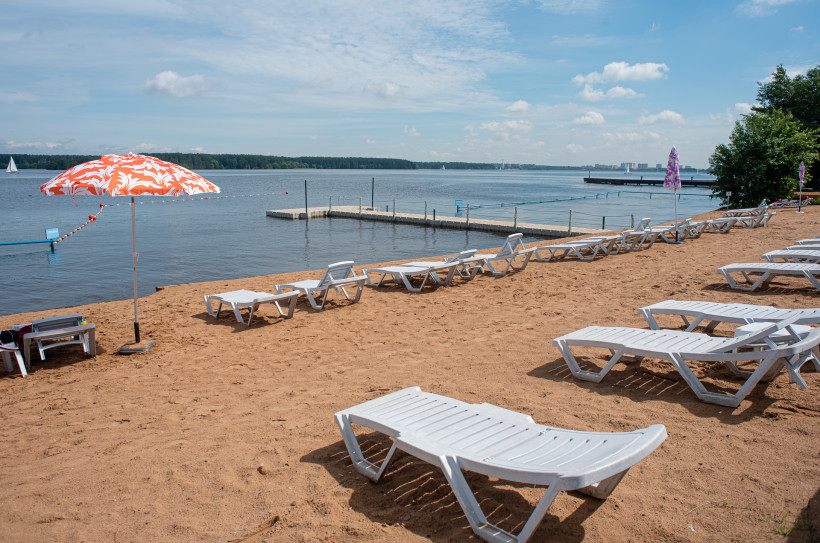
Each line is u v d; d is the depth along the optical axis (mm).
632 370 4379
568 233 20359
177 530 2453
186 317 7082
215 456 3203
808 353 3988
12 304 10680
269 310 7367
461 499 2359
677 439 3160
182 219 29156
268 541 2334
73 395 4461
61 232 23125
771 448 2973
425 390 4109
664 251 11281
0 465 3250
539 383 4172
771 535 2211
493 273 9531
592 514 2473
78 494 2830
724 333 5266
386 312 7004
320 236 22016
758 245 11547
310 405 3957
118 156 5215
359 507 2605
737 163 23594
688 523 2350
